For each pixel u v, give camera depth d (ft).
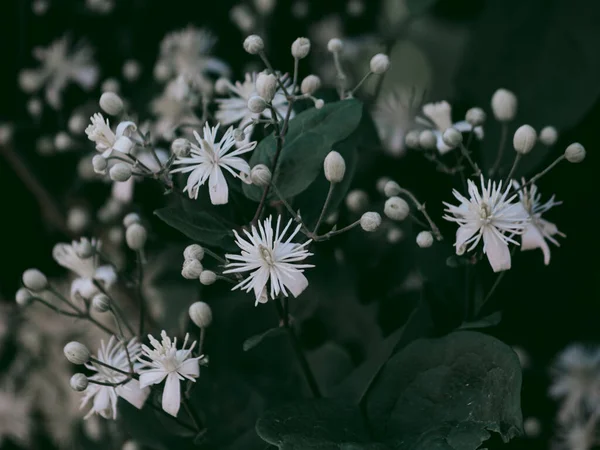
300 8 2.06
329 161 1.46
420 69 2.25
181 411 1.65
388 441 1.52
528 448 1.80
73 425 2.14
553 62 1.76
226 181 1.50
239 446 1.62
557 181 1.80
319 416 1.52
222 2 2.09
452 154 1.65
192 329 1.69
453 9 2.06
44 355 2.19
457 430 1.49
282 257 1.47
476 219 1.49
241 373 1.69
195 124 1.68
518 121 1.76
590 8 1.75
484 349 1.51
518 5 1.79
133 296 2.07
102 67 2.10
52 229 2.14
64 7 2.10
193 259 1.49
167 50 1.94
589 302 1.83
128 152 1.48
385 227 1.74
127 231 1.62
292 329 1.58
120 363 1.56
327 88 1.65
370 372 1.60
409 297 1.71
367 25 2.15
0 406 2.19
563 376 1.83
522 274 1.80
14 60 2.10
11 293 2.17
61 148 1.97
